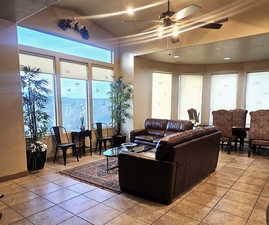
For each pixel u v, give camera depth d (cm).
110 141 589
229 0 397
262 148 570
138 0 432
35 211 247
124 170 291
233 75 670
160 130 575
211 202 268
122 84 609
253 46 470
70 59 509
